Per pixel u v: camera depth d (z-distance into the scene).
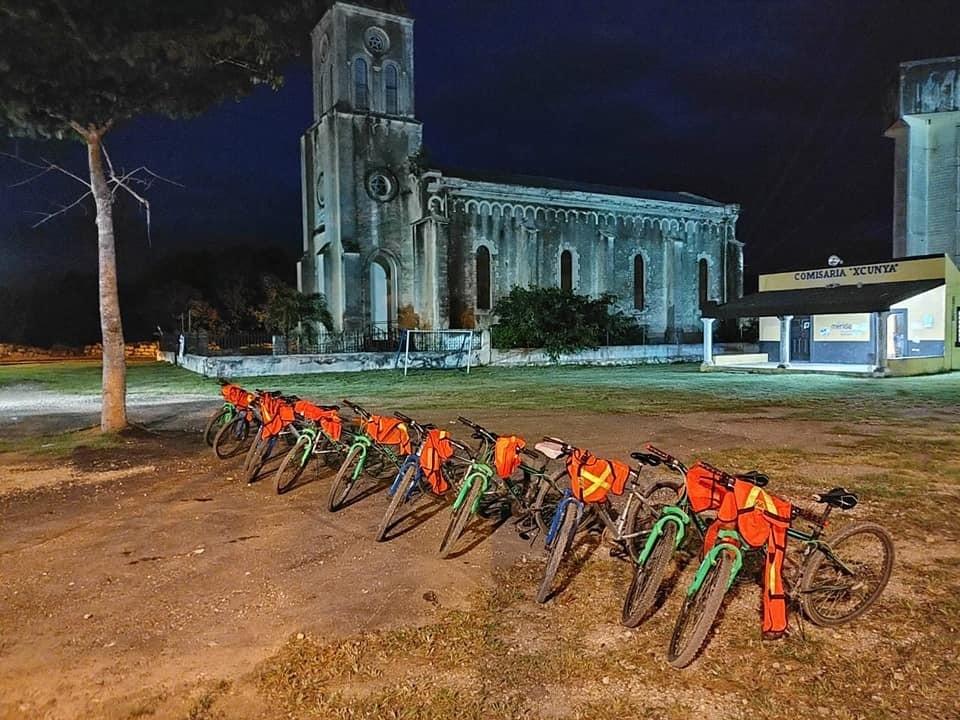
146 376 30.36
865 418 14.88
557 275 42.72
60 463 10.88
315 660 4.43
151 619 5.13
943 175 37.41
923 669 4.25
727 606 5.11
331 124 37.97
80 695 4.11
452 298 39.34
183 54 12.13
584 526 6.42
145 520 7.69
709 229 48.78
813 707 3.85
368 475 9.22
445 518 7.49
